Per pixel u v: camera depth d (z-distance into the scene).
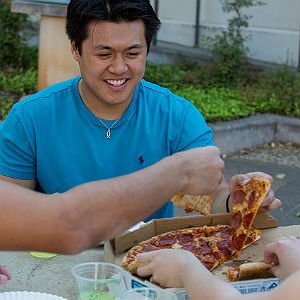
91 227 1.30
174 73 8.03
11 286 2.00
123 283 1.85
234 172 5.89
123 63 2.20
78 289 1.82
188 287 1.66
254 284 1.84
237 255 2.10
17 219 1.25
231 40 7.98
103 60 2.20
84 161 2.43
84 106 2.40
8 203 1.25
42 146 2.43
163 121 2.47
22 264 2.15
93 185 1.33
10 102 6.79
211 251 2.10
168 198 1.42
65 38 5.64
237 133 6.39
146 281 1.82
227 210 2.37
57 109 2.42
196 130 2.49
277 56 8.56
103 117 2.40
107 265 1.86
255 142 6.58
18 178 2.45
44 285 2.01
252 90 7.46
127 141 2.44
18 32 8.45
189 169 1.46
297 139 6.68
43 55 5.76
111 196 1.32
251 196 2.13
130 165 2.45
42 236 1.26
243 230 2.11
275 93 7.27
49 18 5.63
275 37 8.55
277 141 6.76
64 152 2.42
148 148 2.45
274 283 1.85
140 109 2.46
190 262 1.74
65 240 1.28
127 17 2.15
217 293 1.57
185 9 9.39
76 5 2.18
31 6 5.61
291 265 1.73
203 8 9.22
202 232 2.25
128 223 1.35
